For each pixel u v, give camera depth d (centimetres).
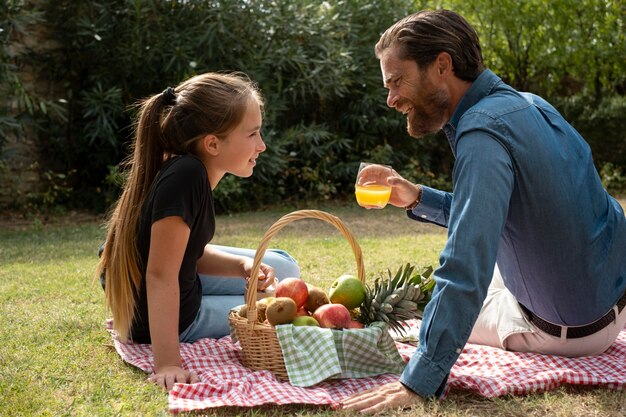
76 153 997
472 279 232
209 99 292
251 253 361
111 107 936
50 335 348
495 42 1344
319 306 298
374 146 1167
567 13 1302
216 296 342
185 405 245
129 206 300
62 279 502
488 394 259
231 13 967
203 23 967
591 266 266
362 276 311
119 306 303
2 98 915
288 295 292
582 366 287
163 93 299
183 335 328
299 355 274
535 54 1320
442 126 269
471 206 236
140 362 295
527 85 1395
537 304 283
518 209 256
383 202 316
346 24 1065
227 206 1016
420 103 261
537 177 250
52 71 977
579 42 1295
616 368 286
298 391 260
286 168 1076
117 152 966
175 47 952
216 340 327
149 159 300
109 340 340
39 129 972
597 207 268
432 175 1160
